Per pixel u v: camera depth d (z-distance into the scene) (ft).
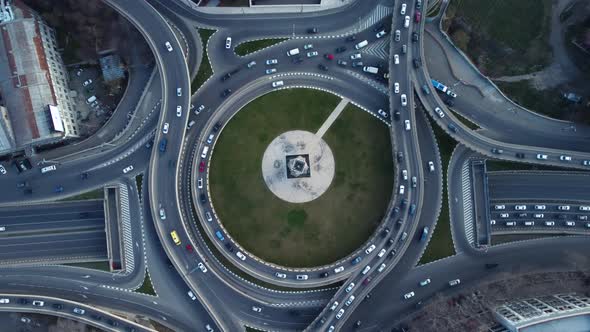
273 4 398.21
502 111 396.16
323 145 399.85
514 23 403.13
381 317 385.50
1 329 387.55
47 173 391.24
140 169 388.37
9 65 369.30
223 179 394.52
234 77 398.01
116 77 404.16
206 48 397.80
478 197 395.14
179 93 378.73
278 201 396.16
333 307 373.40
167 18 397.80
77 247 395.75
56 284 388.78
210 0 395.34
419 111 395.14
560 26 402.31
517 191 401.08
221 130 395.96
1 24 369.30
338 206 397.60
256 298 382.63
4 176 392.06
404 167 385.50
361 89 400.88
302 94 399.85
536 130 396.16
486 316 371.97
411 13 385.29
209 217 385.50
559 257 393.09
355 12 401.29
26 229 394.73
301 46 400.06
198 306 385.70
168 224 376.68
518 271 391.45
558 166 390.01
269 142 398.01
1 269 390.21
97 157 390.21
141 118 396.16
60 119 375.25
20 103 368.48
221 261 387.75
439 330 373.40
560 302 366.22
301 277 379.35
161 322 384.88
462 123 385.29
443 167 392.68
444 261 390.63
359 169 399.44
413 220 383.86
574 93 397.39
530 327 334.24
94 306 382.42
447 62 398.01
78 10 378.32
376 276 382.01
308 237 395.14
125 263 385.50
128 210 385.91
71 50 404.57
